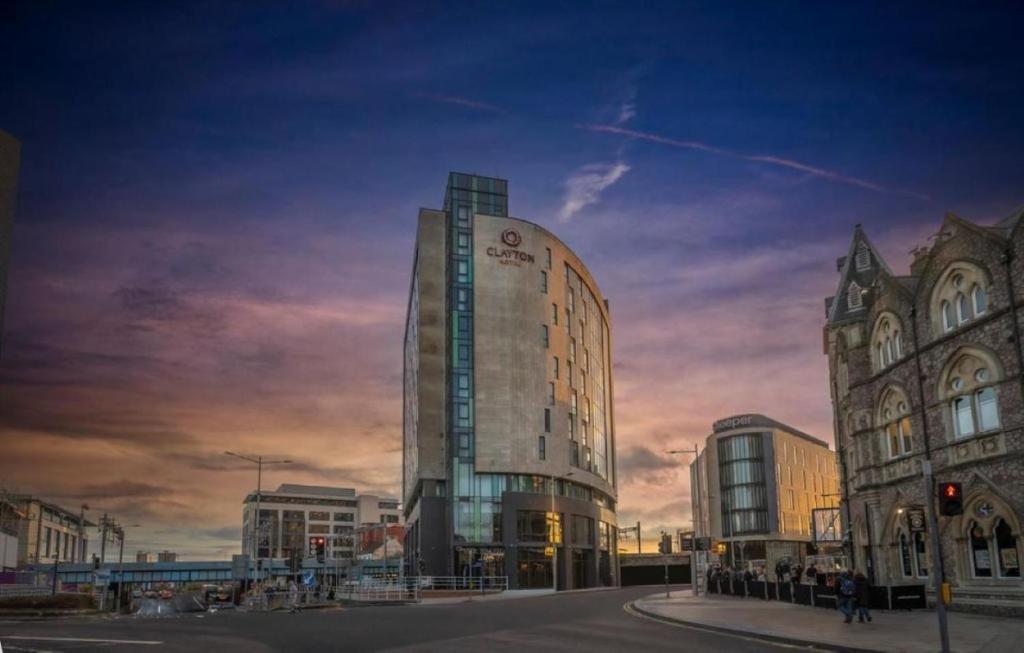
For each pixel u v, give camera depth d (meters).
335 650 22.66
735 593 54.59
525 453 95.88
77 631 28.91
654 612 37.38
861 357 42.16
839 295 48.12
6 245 26.83
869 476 40.88
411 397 118.75
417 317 104.38
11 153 27.25
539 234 103.50
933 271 35.50
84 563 138.50
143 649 22.86
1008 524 30.88
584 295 116.50
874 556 40.16
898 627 27.55
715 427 139.88
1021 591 29.80
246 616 38.16
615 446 138.88
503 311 98.69
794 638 24.69
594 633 27.78
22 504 156.12
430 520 95.19
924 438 35.84
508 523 92.69
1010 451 30.61
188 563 138.75
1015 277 30.61
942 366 34.66
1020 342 30.23
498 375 96.88
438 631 28.38
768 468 131.25
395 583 76.88
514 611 40.09
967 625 27.45
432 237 103.44
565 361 105.06
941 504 20.55
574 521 101.94
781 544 128.12
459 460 94.69
